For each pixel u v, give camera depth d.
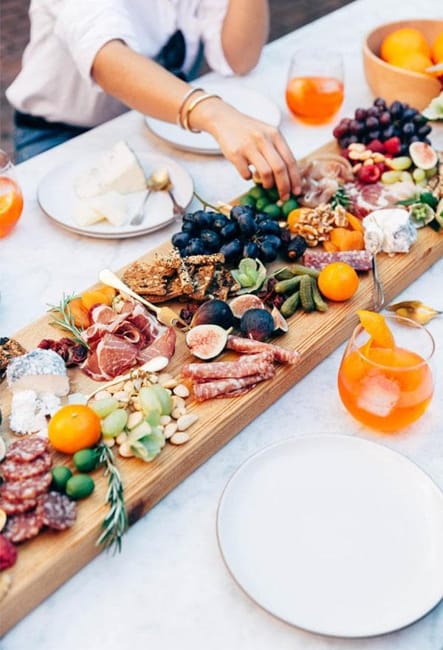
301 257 1.25
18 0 4.25
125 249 1.35
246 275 1.17
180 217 1.39
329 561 0.83
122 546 0.86
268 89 1.84
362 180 1.43
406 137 1.50
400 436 1.00
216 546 0.86
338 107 1.68
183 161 1.58
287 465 0.93
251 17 1.81
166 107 1.48
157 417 0.93
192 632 0.78
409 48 1.67
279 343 1.09
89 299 1.12
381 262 1.27
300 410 1.04
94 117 1.91
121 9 1.58
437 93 1.63
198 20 1.85
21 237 1.37
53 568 0.80
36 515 0.82
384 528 0.87
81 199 1.42
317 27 2.12
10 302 1.21
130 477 0.89
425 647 0.77
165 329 1.11
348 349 0.99
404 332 0.98
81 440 0.89
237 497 0.89
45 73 1.85
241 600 0.81
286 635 0.78
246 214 1.22
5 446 0.91
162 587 0.82
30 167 1.56
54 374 0.98
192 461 0.94
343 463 0.94
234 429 0.99
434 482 0.90
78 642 0.77
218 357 1.07
